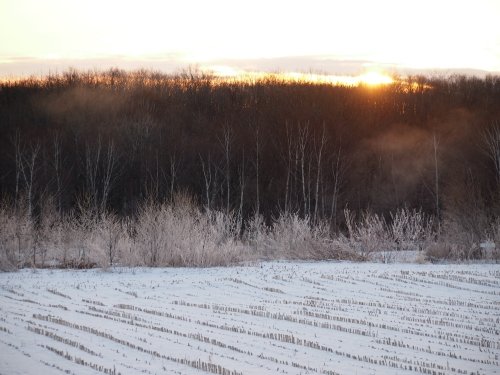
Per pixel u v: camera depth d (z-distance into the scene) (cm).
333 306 1919
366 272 2628
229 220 3356
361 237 3225
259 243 3306
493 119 6838
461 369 1227
